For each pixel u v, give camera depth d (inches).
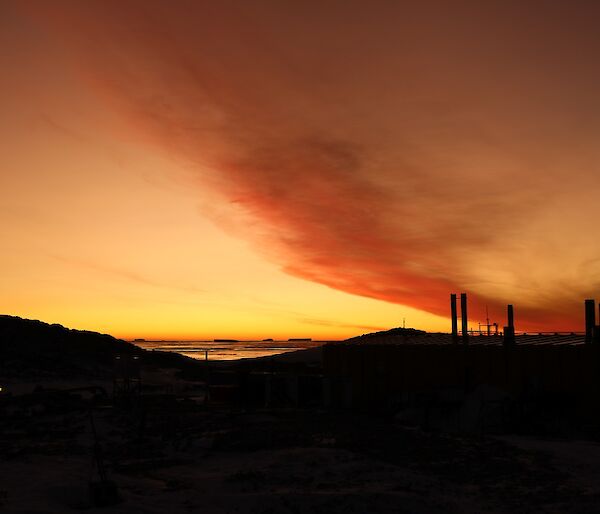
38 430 1027.9
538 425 1162.6
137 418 1179.3
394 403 1501.0
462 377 1464.1
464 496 593.9
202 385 2512.3
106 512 496.7
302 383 1697.8
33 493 539.5
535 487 633.6
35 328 3934.5
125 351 4286.4
